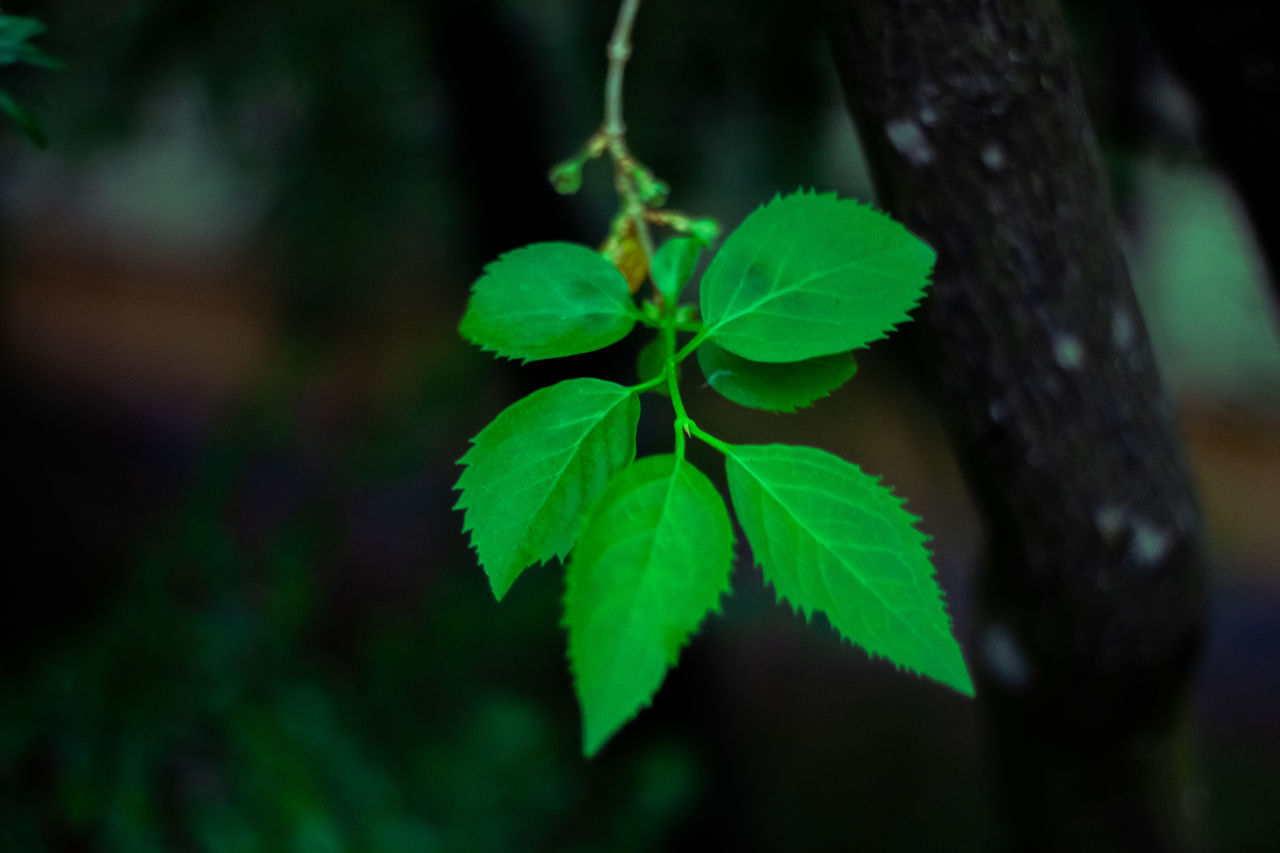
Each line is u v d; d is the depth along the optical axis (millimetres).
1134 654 869
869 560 623
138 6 1875
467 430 2416
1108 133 1521
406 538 4488
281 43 2008
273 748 1349
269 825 1271
